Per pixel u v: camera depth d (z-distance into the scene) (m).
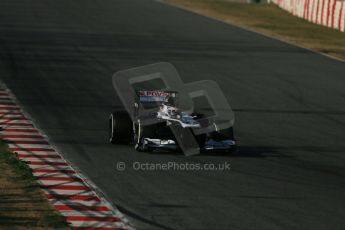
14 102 79.75
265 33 145.12
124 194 47.28
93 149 60.03
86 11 164.00
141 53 117.12
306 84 98.94
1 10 157.12
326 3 157.62
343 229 41.59
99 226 40.78
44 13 157.25
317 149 64.62
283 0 188.38
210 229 40.78
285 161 59.03
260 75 103.94
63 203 44.91
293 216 43.72
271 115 79.31
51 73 98.69
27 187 48.00
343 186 51.78
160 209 44.25
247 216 43.34
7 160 54.81
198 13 170.50
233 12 176.62
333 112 82.50
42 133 65.75
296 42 136.50
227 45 129.50
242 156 59.84
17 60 106.94
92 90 89.06
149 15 162.62
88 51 116.81
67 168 53.62
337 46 134.50
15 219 41.28
